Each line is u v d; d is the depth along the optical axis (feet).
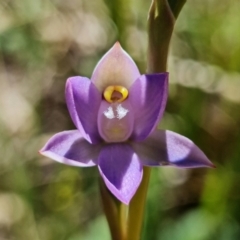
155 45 0.72
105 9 1.22
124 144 0.72
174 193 1.07
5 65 1.28
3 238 1.04
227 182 0.97
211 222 0.96
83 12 1.32
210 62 1.16
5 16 1.18
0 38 1.18
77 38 1.30
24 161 1.10
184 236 0.96
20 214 1.04
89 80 0.73
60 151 0.71
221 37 1.16
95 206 1.04
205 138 1.10
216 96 1.12
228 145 1.09
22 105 1.22
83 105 0.72
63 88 1.28
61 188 1.04
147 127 0.72
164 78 0.71
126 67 0.73
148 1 1.16
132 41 1.11
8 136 1.11
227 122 1.10
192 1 1.21
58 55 1.29
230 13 1.16
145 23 1.17
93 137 0.72
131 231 0.75
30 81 1.26
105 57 0.73
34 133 1.18
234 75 1.12
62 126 1.25
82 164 0.71
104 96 0.73
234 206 0.97
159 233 0.96
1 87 1.24
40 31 1.24
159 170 0.98
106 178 0.70
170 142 0.72
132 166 0.71
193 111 1.09
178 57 1.19
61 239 1.00
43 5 1.25
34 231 1.03
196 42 1.19
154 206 0.97
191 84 1.11
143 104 0.72
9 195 1.06
